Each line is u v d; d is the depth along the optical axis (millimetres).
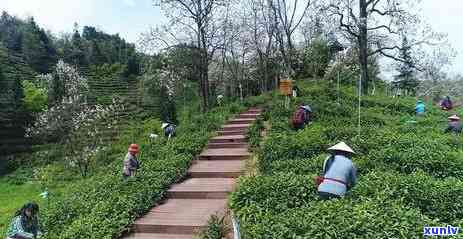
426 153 13578
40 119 32750
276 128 18656
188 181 13969
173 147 17391
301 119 18562
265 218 9016
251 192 10672
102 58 72562
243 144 17875
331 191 9367
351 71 39406
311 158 14102
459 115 27109
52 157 31609
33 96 39688
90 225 10445
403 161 13055
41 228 11250
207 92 29359
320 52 39312
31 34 65875
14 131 37031
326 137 16234
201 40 28625
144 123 37281
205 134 19688
